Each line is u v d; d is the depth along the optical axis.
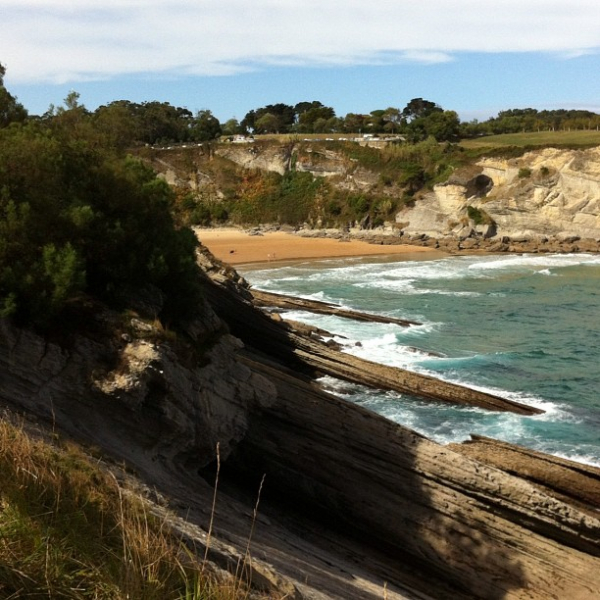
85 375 13.95
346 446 16.97
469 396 24.11
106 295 16.38
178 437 14.83
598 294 47.41
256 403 17.55
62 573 5.52
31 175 15.72
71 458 8.51
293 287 48.97
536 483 17.83
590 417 23.00
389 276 55.28
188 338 17.47
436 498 15.89
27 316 13.86
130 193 18.22
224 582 6.29
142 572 5.74
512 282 52.75
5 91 24.23
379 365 26.02
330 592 10.15
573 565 14.54
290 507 17.28
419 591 14.84
